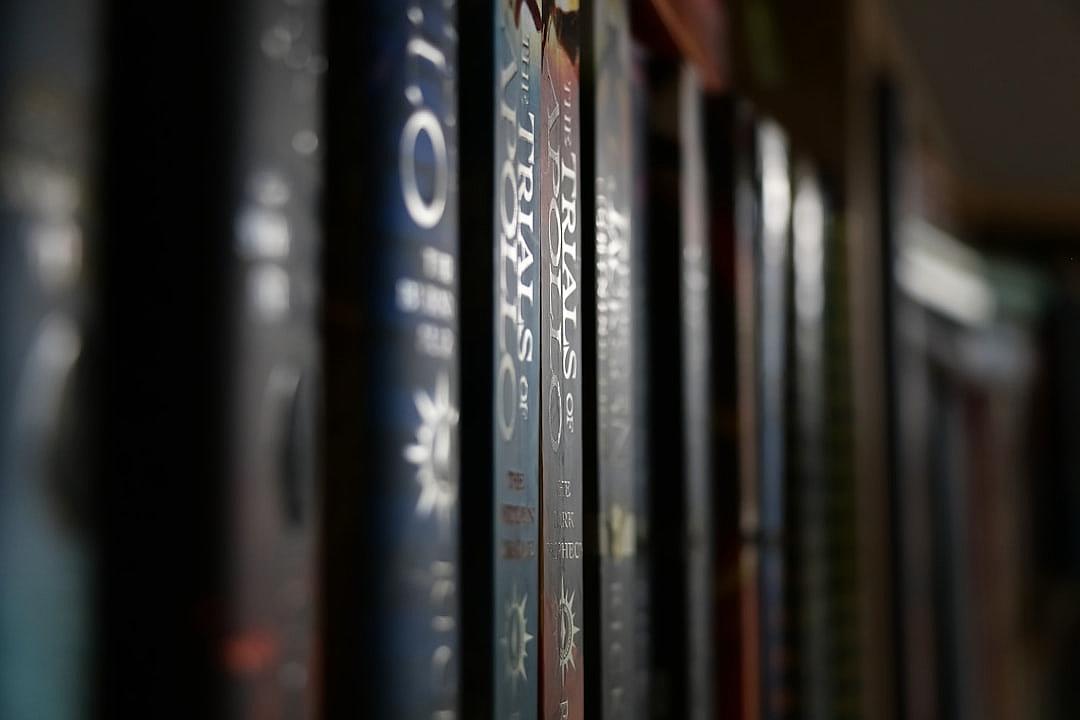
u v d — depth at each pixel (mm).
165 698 182
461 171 266
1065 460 2092
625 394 397
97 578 177
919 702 1028
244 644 188
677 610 447
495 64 269
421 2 236
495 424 263
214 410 186
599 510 369
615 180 391
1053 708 2033
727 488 495
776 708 542
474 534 260
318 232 206
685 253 454
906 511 958
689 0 487
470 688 258
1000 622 1693
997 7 1068
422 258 233
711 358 495
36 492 168
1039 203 1934
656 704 444
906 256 1111
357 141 223
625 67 405
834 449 664
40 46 169
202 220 187
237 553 187
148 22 187
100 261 178
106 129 179
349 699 218
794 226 587
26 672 168
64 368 171
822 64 728
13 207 165
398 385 226
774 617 539
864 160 811
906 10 1078
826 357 649
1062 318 2094
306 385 201
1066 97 1353
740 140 506
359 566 219
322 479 217
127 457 183
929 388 1312
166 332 185
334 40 223
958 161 1676
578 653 350
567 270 349
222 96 190
